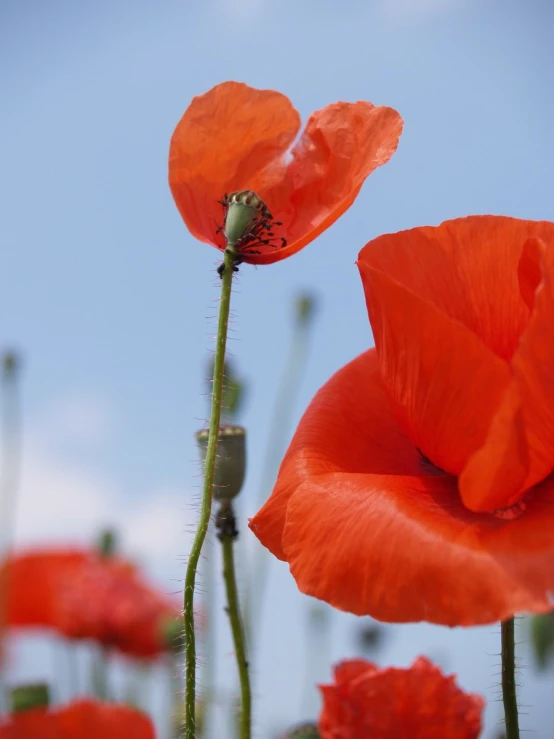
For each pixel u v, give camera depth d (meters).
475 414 0.33
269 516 0.35
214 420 0.35
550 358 0.32
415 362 0.34
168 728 0.52
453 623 0.31
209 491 0.34
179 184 0.38
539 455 0.33
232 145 0.38
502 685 0.34
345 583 0.32
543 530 0.32
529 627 0.47
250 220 0.36
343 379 0.38
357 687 0.38
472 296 0.36
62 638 0.67
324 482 0.34
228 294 0.36
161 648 0.60
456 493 0.34
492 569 0.31
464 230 0.36
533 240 0.34
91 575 0.67
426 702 0.37
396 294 0.33
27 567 0.68
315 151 0.38
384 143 0.37
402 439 0.37
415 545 0.32
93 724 0.45
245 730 0.37
